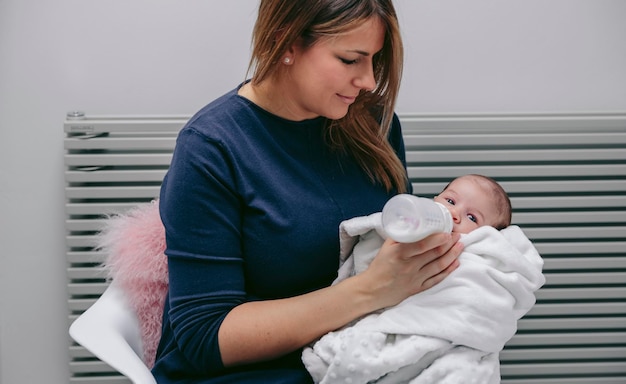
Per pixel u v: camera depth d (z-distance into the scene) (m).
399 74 1.25
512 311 1.18
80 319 1.29
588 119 1.78
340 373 1.12
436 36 1.83
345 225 1.22
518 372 1.92
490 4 1.82
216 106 1.26
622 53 1.85
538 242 1.87
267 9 1.15
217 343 1.16
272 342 1.16
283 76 1.22
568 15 1.83
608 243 1.84
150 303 1.41
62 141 1.87
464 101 1.88
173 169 1.22
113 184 1.82
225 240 1.19
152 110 1.86
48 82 1.83
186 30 1.82
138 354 1.40
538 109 1.89
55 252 1.93
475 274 1.17
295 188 1.25
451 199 1.32
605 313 1.90
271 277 1.24
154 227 1.41
